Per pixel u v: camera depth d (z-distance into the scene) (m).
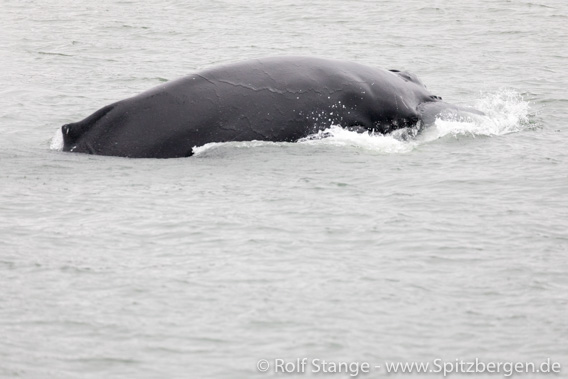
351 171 63.31
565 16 151.25
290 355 39.12
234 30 140.00
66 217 54.56
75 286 45.19
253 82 67.19
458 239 51.69
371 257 49.09
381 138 68.94
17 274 46.47
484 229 53.28
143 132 65.25
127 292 44.56
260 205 56.66
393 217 54.94
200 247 50.09
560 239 51.88
